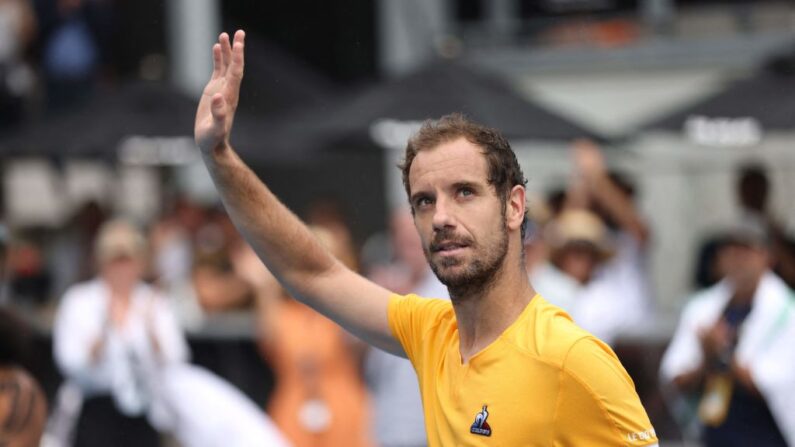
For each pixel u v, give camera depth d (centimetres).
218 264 2870
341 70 4678
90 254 3431
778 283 2192
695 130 3303
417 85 3419
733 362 2164
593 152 3125
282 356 2561
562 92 4275
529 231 2480
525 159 4178
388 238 4272
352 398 2561
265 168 4703
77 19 4119
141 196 4459
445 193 1081
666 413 2695
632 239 2986
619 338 2664
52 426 2605
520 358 1069
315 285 1248
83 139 3588
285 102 3881
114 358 2559
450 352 1139
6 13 4047
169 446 2634
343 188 4622
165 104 3688
